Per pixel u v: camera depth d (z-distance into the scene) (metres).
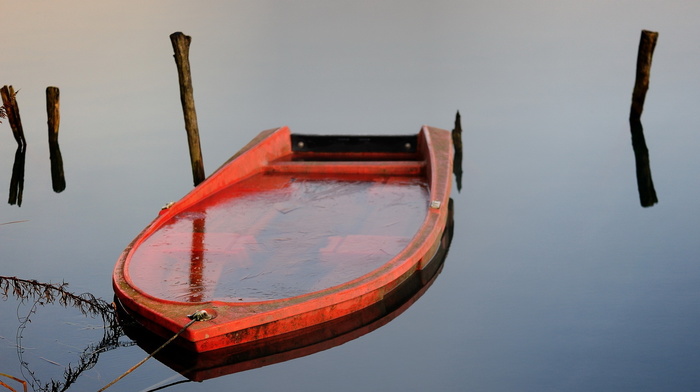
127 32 30.94
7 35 30.84
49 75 25.88
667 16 30.62
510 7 33.34
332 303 11.10
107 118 22.39
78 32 31.19
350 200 15.09
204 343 10.38
